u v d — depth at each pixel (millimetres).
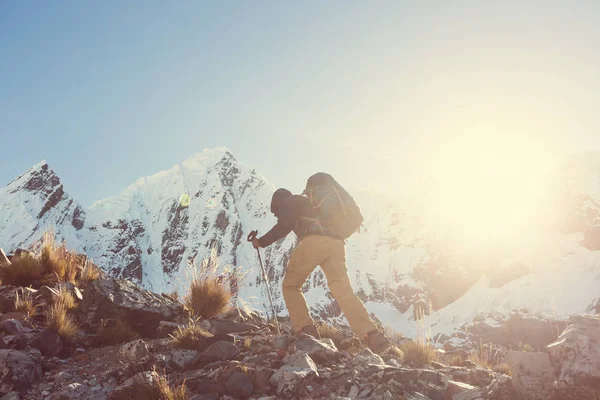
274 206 6156
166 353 5543
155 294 8055
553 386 3547
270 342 5746
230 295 7766
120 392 4422
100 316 7082
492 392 3938
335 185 6004
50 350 5820
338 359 5195
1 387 4785
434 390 4406
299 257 5836
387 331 7234
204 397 4223
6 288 7582
